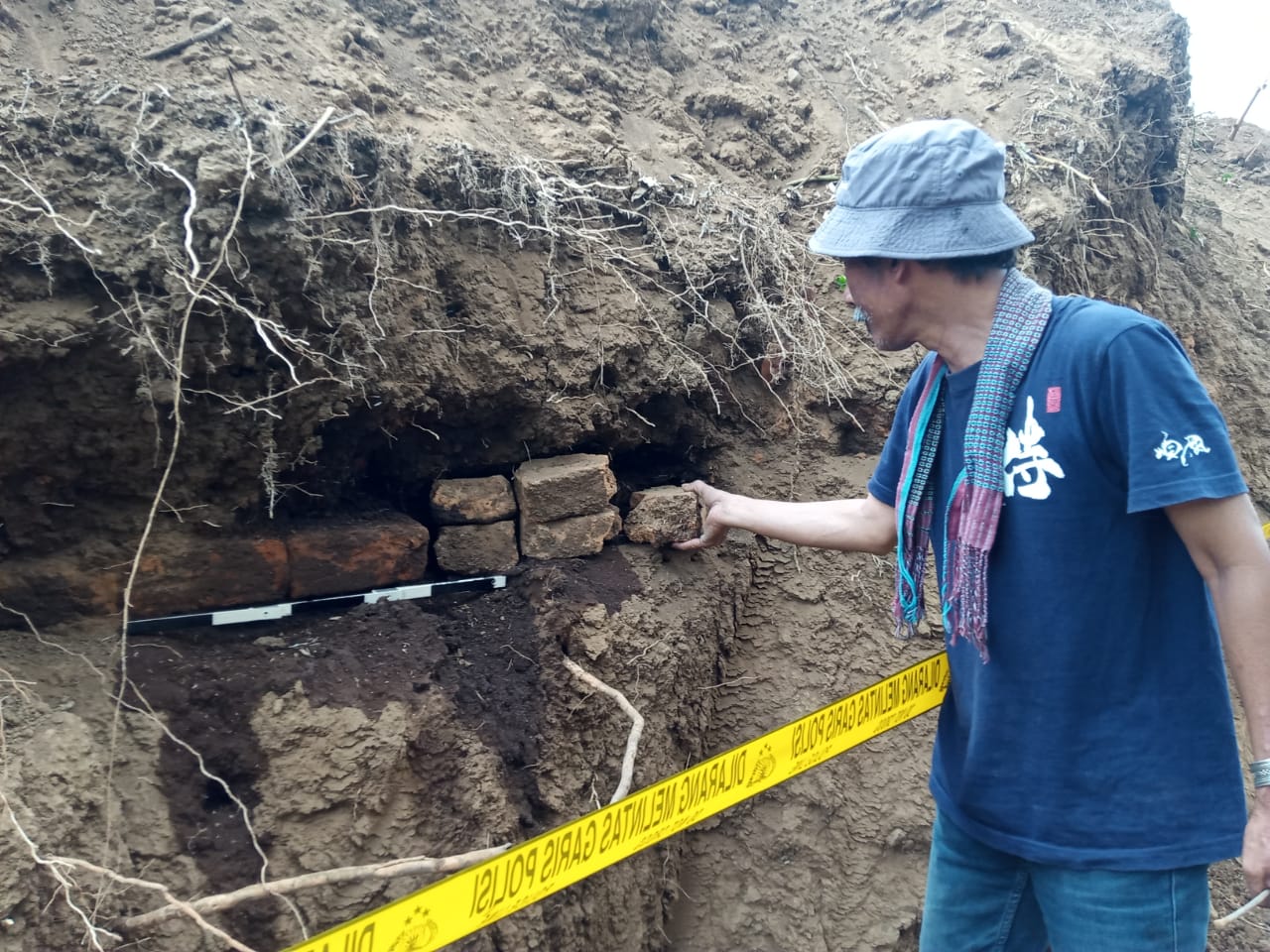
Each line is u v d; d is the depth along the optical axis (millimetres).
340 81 2738
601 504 2748
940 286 1649
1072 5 5121
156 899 1860
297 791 2084
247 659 2213
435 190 2539
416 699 2266
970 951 1954
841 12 5000
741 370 3264
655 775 2625
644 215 3105
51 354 1912
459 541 2654
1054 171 3871
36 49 2361
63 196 1951
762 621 3104
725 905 2777
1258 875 1472
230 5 2807
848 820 2877
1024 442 1569
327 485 2488
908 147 1595
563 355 2727
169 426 2105
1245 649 1446
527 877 1701
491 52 3451
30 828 1734
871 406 3373
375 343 2322
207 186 1989
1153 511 1536
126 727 2000
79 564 2145
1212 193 7008
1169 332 1511
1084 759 1604
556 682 2484
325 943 1404
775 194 3781
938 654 2570
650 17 3943
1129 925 1584
